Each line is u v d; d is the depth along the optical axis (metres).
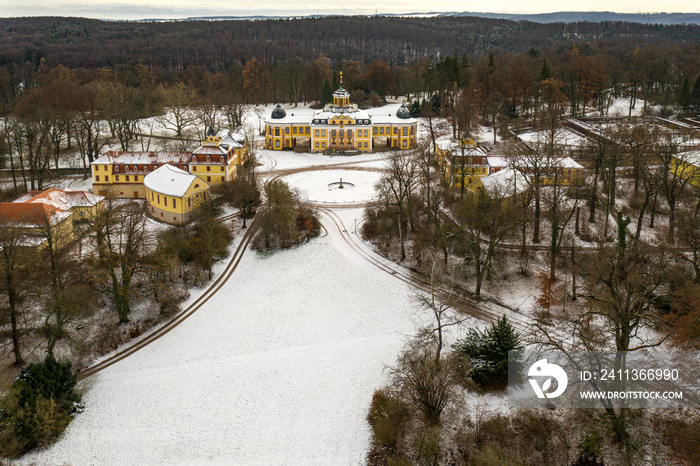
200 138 190.25
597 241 105.06
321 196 144.88
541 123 178.62
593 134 160.12
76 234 105.00
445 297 95.44
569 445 61.97
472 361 74.31
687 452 56.53
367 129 188.00
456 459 64.12
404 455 65.81
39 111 155.50
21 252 82.50
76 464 65.75
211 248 108.69
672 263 88.12
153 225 124.19
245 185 130.75
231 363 83.69
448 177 137.38
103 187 142.25
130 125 195.62
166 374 81.25
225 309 97.19
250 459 66.69
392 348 84.88
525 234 106.19
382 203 117.19
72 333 86.12
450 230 106.38
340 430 70.38
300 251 115.19
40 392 69.81
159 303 97.00
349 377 79.56
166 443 69.06
